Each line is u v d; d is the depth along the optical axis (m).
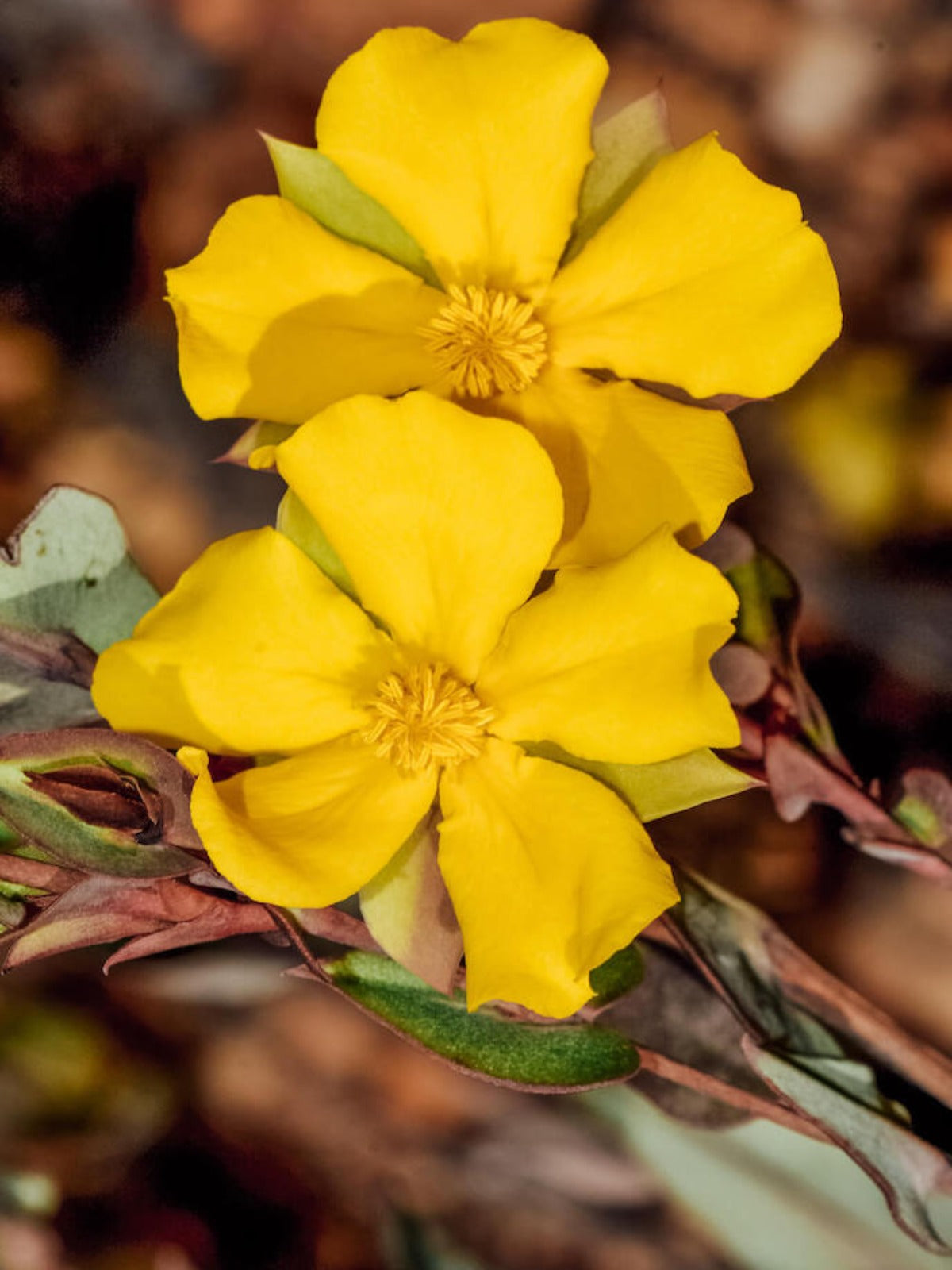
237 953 0.32
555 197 0.27
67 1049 0.35
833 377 0.35
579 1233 0.34
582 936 0.26
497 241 0.27
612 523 0.27
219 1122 0.35
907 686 0.34
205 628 0.26
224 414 0.27
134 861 0.26
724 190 0.26
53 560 0.28
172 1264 0.34
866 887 0.34
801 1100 0.27
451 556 0.26
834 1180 0.31
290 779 0.26
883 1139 0.27
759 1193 0.31
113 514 0.28
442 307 0.27
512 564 0.26
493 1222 0.35
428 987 0.27
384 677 0.27
